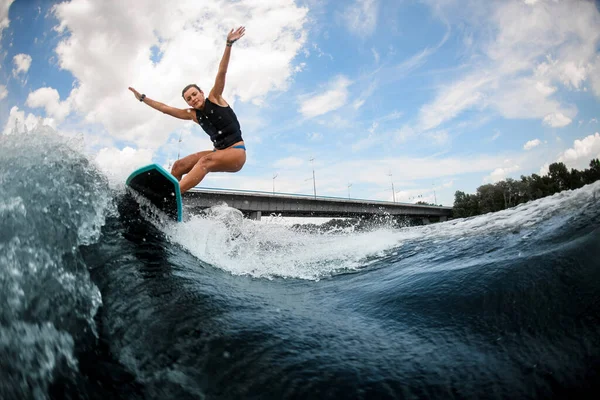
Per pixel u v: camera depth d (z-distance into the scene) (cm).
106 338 176
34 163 242
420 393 147
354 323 219
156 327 191
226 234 433
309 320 221
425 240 458
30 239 194
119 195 347
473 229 447
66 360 151
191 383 154
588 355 157
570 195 399
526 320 190
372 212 5012
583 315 182
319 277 349
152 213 373
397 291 265
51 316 166
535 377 150
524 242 306
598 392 138
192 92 438
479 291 229
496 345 176
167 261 288
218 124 445
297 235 562
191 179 422
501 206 6738
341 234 605
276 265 377
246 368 164
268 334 193
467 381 152
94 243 254
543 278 221
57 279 189
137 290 224
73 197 259
